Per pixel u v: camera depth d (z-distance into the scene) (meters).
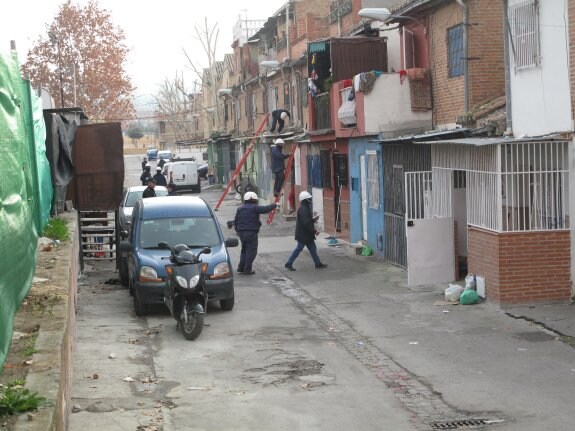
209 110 69.88
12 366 6.07
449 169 15.73
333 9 31.94
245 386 9.60
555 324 12.10
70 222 16.86
